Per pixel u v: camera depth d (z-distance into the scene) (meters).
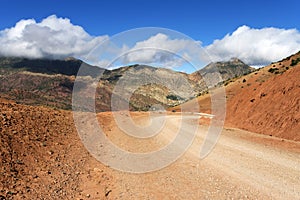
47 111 21.75
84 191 8.62
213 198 7.69
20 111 17.62
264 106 24.55
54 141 13.83
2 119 13.58
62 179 9.35
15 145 10.91
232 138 17.75
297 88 22.41
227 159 11.99
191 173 9.98
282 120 20.48
